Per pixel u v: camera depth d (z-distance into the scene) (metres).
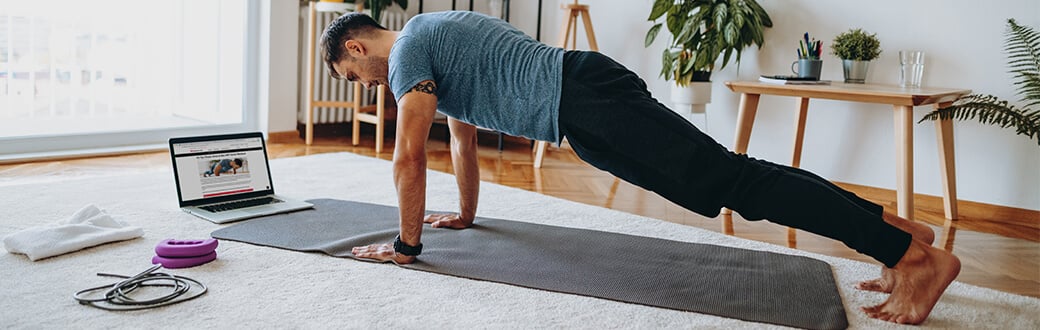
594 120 2.29
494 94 2.42
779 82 3.73
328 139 5.53
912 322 2.23
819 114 4.42
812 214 2.19
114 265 2.52
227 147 3.39
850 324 2.24
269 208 3.25
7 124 4.77
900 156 3.45
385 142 5.48
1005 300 2.50
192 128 5.10
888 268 2.29
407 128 2.43
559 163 4.96
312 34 5.15
